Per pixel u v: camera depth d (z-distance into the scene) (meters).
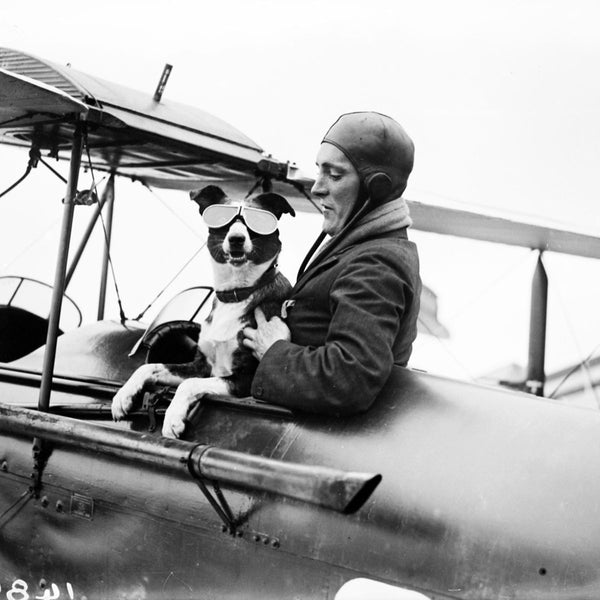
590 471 2.06
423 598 2.02
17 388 3.21
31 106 2.78
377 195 2.67
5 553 2.89
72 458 2.74
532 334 4.86
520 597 1.98
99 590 2.64
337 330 2.43
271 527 2.32
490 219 4.40
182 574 2.47
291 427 2.45
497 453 2.17
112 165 3.77
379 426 2.35
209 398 2.62
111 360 3.23
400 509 2.17
